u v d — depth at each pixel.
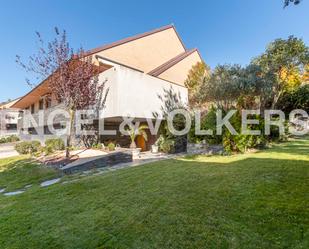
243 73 15.44
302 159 7.85
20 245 3.70
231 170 7.07
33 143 16.36
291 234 3.24
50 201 5.72
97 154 11.83
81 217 4.53
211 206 4.41
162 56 22.92
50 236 3.90
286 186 5.14
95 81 12.70
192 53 23.86
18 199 6.20
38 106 24.64
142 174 7.57
